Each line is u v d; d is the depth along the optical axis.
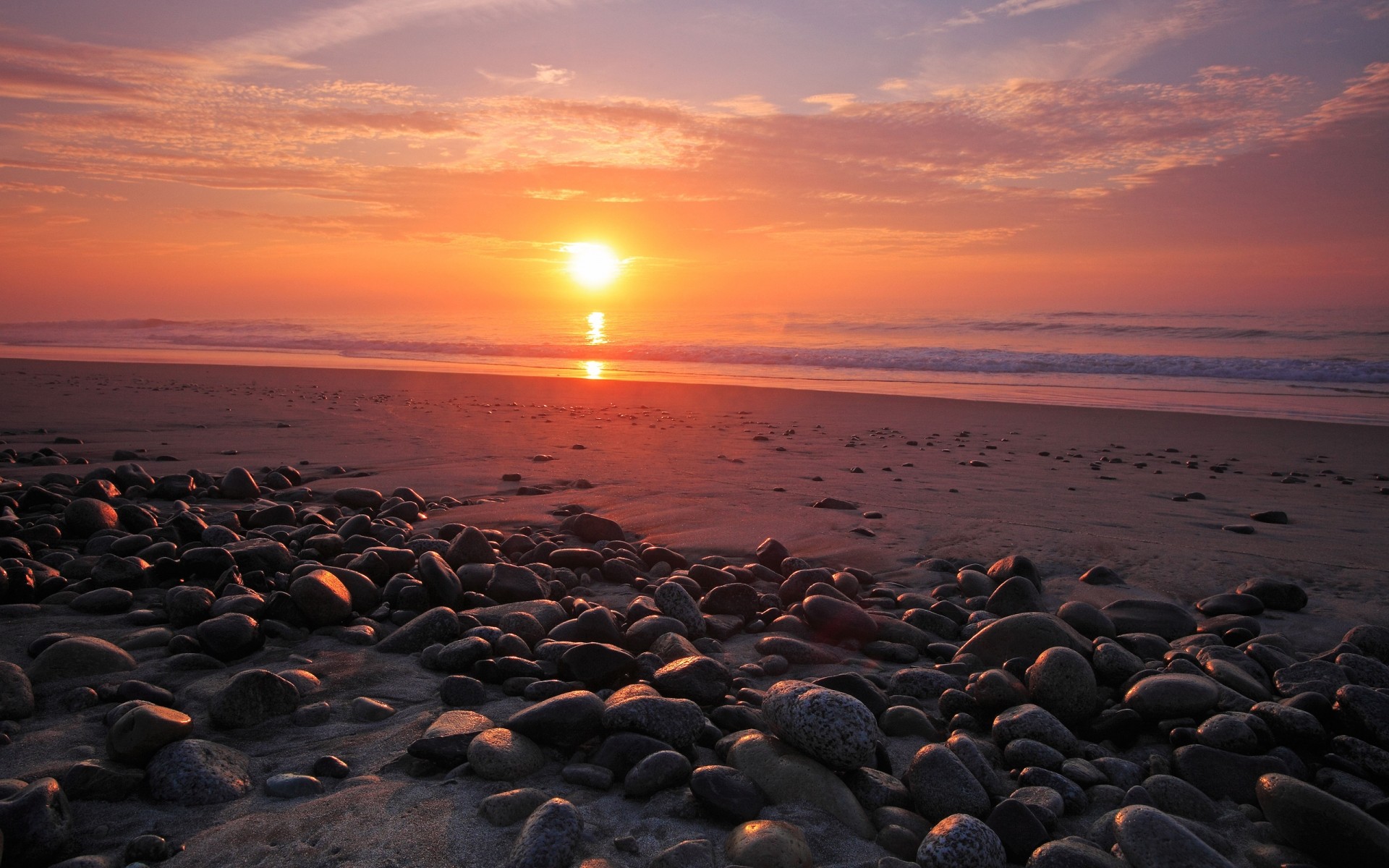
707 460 8.69
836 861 2.02
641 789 2.27
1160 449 10.08
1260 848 2.14
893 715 2.82
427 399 14.59
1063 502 6.81
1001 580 4.61
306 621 3.49
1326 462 9.23
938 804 2.22
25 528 4.51
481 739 2.39
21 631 3.30
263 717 2.64
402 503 5.77
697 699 2.82
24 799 1.94
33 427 9.98
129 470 6.44
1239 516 6.37
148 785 2.21
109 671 2.91
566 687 2.89
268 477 6.88
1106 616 3.86
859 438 10.72
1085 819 2.30
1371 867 2.01
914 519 6.14
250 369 20.00
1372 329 27.72
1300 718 2.66
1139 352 24.36
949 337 31.06
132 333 40.88
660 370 22.20
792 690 2.46
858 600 4.28
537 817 2.01
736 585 4.05
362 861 1.92
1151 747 2.76
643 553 4.93
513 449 9.20
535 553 4.76
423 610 3.72
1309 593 4.52
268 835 2.02
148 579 3.93
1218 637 3.67
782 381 19.31
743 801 2.18
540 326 40.62
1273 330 28.41
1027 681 2.96
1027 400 15.50
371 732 2.61
